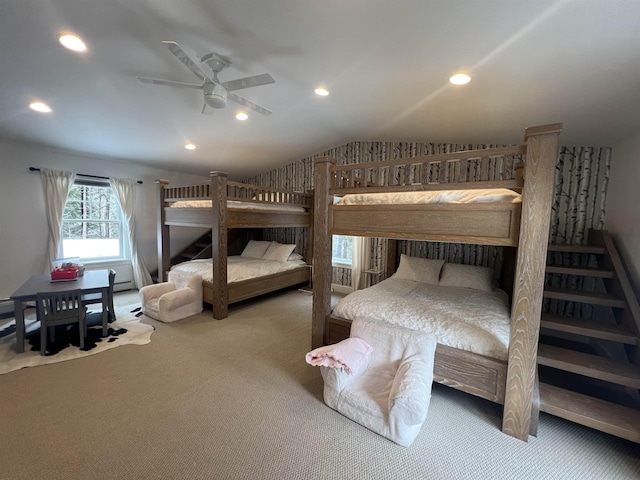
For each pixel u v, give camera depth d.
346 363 1.95
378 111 3.16
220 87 2.16
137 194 5.13
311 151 4.99
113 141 3.95
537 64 1.87
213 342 3.04
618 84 1.90
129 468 1.51
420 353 1.98
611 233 2.90
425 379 1.80
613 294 2.53
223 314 3.75
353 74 2.41
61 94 2.74
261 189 4.20
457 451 1.68
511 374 1.76
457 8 1.52
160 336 3.17
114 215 5.03
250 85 2.18
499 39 1.71
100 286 3.00
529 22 1.53
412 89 2.53
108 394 2.13
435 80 2.32
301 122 3.64
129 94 2.80
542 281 1.64
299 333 3.30
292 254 5.42
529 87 2.17
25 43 2.02
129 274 5.11
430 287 3.33
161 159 4.86
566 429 1.87
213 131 3.84
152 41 2.05
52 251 4.15
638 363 2.09
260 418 1.91
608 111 2.28
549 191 1.58
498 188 1.75
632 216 2.52
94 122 3.37
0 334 3.14
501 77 2.11
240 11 1.73
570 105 2.30
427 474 1.52
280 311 4.07
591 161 3.15
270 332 3.32
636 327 2.15
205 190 4.02
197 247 6.02
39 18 1.80
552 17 1.46
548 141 1.56
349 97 2.87
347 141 4.59
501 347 1.91
